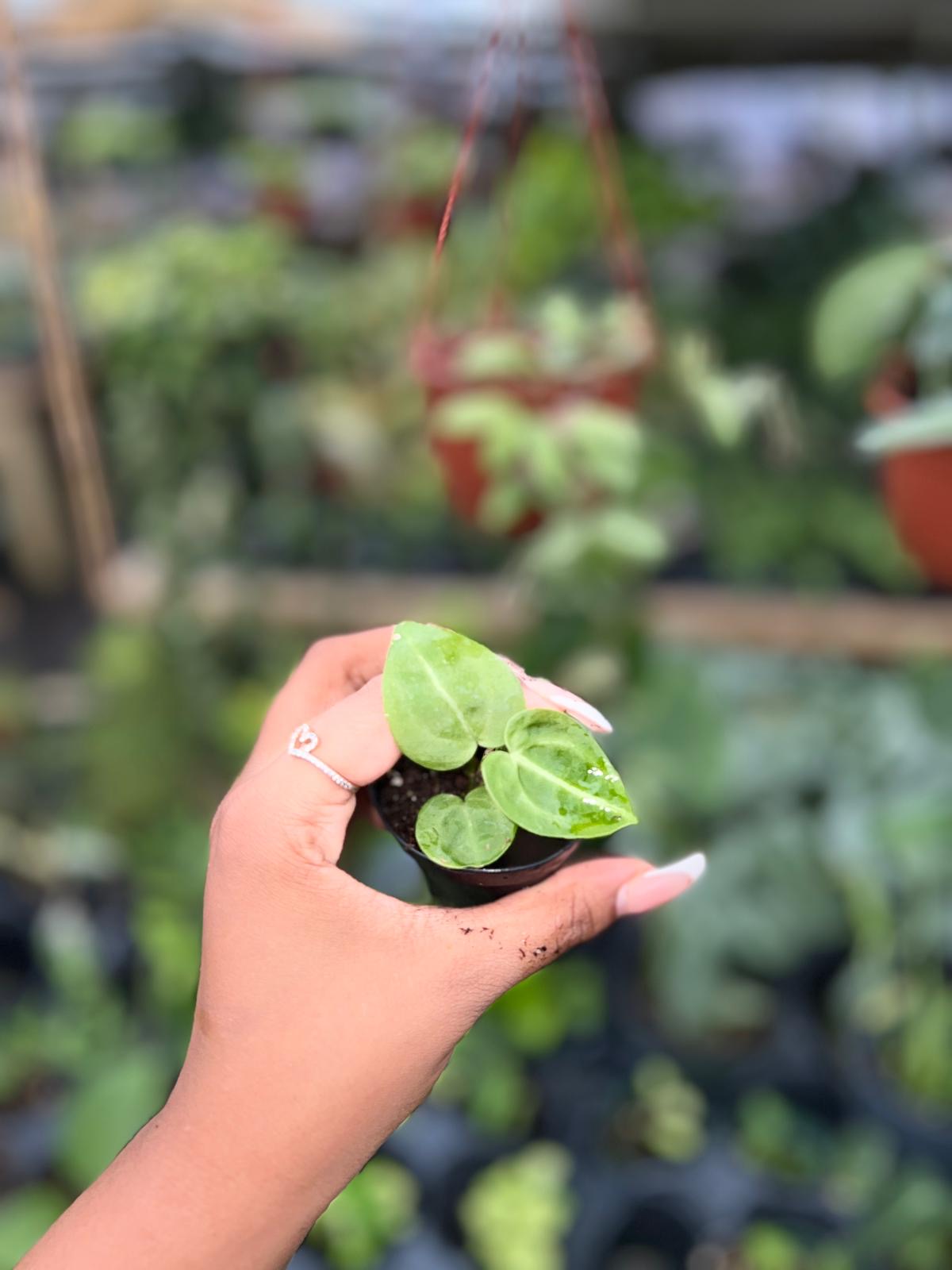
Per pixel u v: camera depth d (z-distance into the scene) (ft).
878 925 2.28
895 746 2.35
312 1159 0.90
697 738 2.31
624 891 1.00
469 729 0.97
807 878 2.39
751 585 3.19
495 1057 2.45
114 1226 0.86
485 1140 2.37
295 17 4.75
